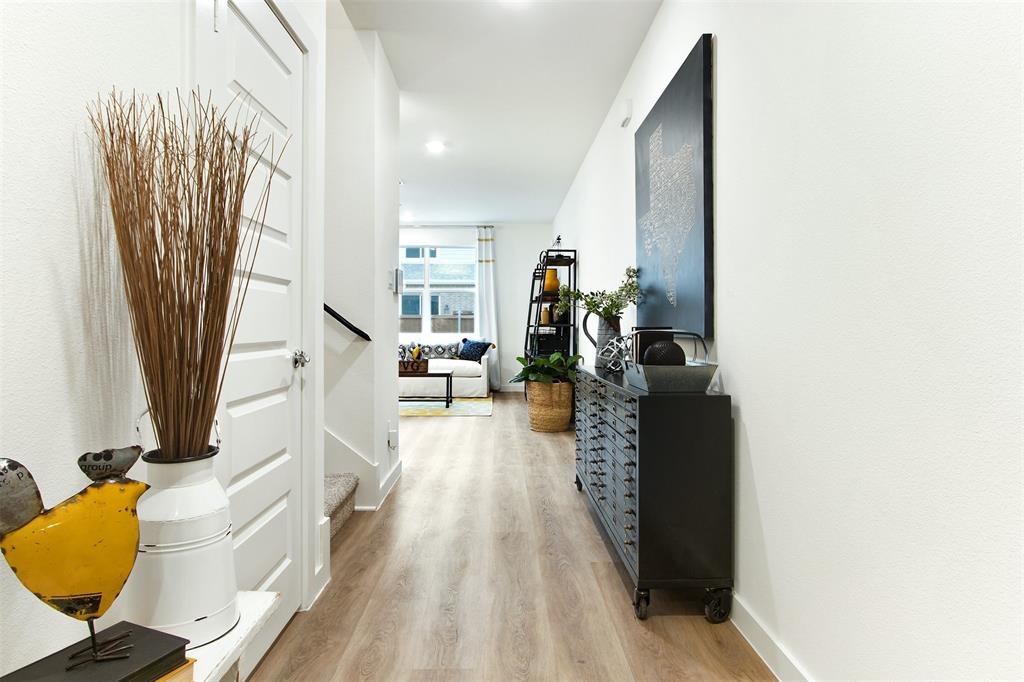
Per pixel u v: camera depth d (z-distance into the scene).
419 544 2.50
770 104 1.60
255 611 0.98
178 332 0.87
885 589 1.11
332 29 3.04
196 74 1.21
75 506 0.67
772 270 1.59
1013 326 0.83
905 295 1.05
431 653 1.63
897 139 1.07
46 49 0.83
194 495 0.86
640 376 1.96
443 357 8.38
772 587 1.58
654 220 2.75
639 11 2.82
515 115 4.23
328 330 3.04
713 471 1.83
